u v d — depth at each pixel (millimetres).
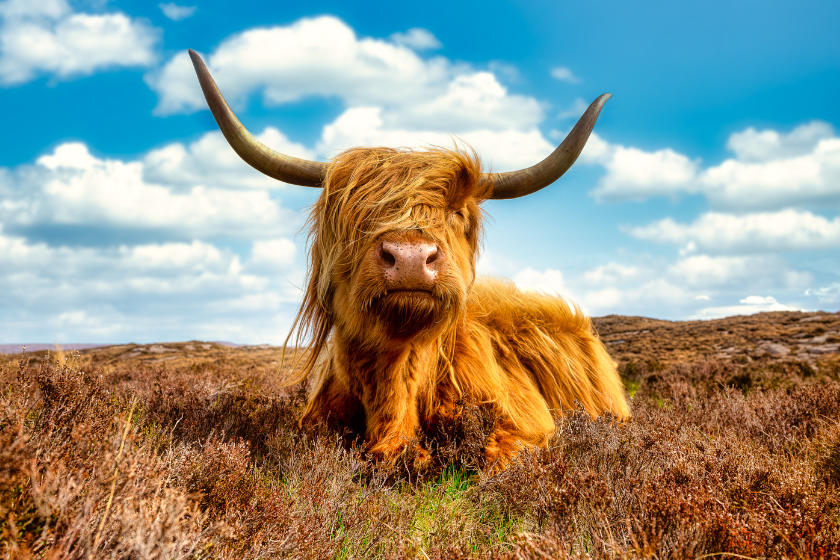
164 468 2016
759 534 1859
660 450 3025
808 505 2148
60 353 3246
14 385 2777
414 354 3229
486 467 3061
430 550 1954
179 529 1559
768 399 5062
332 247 3115
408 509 2354
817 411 4445
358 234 2934
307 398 4488
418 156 3191
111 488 1545
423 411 3430
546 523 2170
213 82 3322
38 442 1875
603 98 3650
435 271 2756
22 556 1283
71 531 1398
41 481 1579
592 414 4406
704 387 8305
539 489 2314
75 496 1538
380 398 3186
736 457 2871
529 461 2656
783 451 3580
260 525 1923
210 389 4258
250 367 9086
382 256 2758
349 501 2326
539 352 4395
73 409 2510
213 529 1678
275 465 3139
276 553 1806
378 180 3023
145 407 3688
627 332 34781
